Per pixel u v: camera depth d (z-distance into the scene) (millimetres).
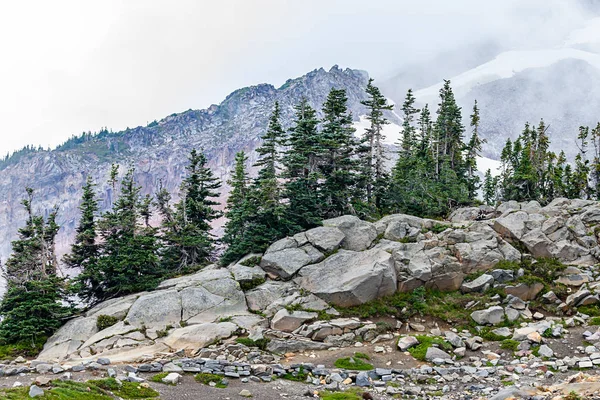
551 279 41125
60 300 42219
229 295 40125
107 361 26703
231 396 22844
